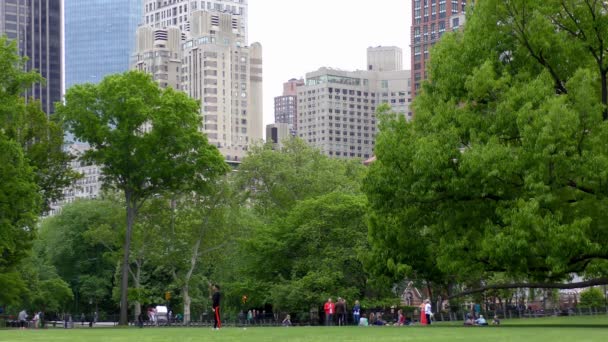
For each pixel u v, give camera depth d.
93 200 147.62
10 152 74.38
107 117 91.88
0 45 76.00
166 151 92.50
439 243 56.09
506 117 50.03
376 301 99.25
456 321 95.44
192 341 36.25
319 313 100.81
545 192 47.62
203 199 118.06
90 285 140.50
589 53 54.53
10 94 76.12
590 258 52.22
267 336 41.50
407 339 36.06
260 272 108.00
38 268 135.50
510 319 98.50
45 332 57.06
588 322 68.88
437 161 51.09
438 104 54.28
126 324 94.88
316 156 141.12
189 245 121.00
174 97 93.56
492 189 50.22
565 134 47.44
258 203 135.62
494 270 54.66
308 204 106.19
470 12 58.28
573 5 54.12
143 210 113.44
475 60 54.06
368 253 63.41
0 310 135.62
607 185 48.41
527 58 53.59
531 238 48.44
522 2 53.38
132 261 124.50
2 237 75.12
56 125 93.81
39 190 89.44
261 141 144.62
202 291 151.50
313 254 103.12
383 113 57.25
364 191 56.72
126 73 93.19
